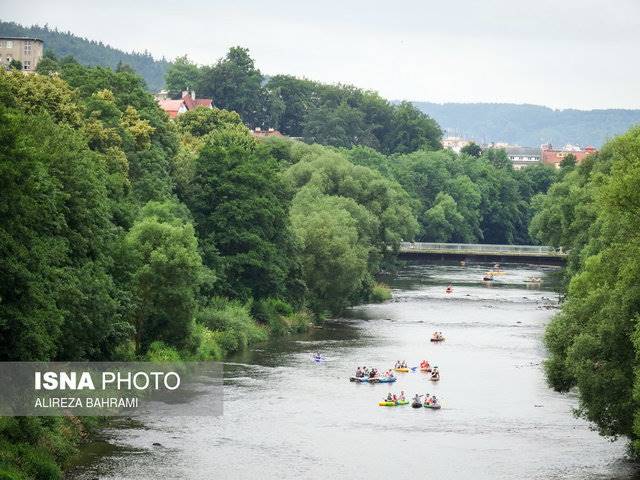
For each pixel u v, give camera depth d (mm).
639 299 96812
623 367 98188
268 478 99125
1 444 94750
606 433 107375
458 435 117188
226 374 145875
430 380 147625
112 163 165250
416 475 101812
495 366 159250
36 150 99562
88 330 111812
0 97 130750
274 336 181625
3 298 90125
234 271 183250
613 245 107625
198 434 113250
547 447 112312
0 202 87000
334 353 166500
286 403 129875
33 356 94188
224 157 189500
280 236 193375
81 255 114500
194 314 158875
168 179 186125
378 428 119562
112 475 97812
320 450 109375
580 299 111250
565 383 111875
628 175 96875
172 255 141000
